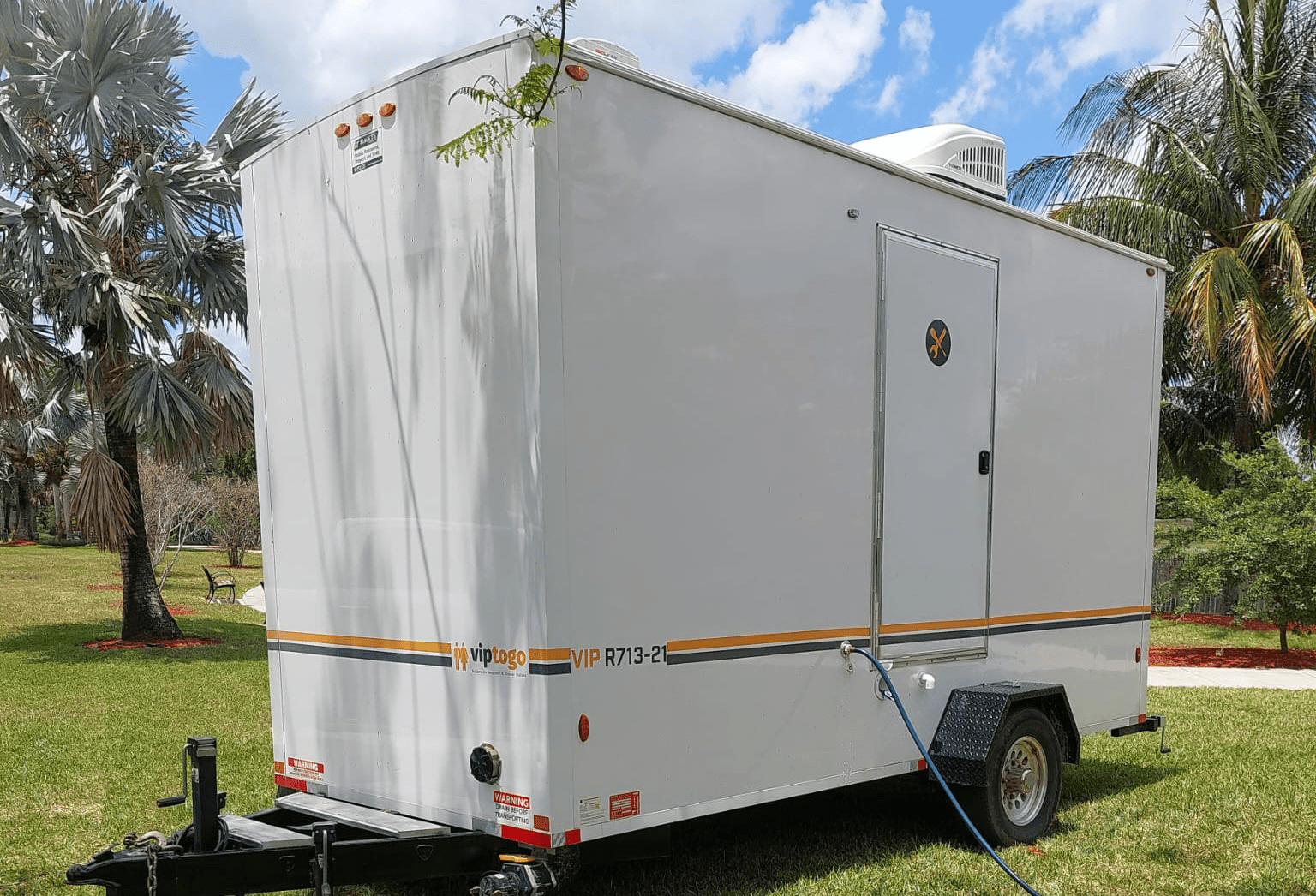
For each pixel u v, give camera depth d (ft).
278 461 14.65
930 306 16.62
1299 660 42.39
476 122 12.06
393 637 13.01
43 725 27.63
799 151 14.44
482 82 12.01
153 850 10.59
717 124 13.34
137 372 41.57
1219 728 28.07
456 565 12.23
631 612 12.15
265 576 14.87
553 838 11.22
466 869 11.92
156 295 40.04
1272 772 22.97
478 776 11.74
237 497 95.25
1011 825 17.04
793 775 14.20
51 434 131.85
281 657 14.67
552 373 11.41
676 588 12.69
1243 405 50.88
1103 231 49.60
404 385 12.86
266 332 14.79
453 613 12.24
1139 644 21.75
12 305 40.09
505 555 11.65
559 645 11.37
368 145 13.32
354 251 13.51
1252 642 47.06
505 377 11.64
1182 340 50.62
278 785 14.73
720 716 13.20
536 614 11.33
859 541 15.30
